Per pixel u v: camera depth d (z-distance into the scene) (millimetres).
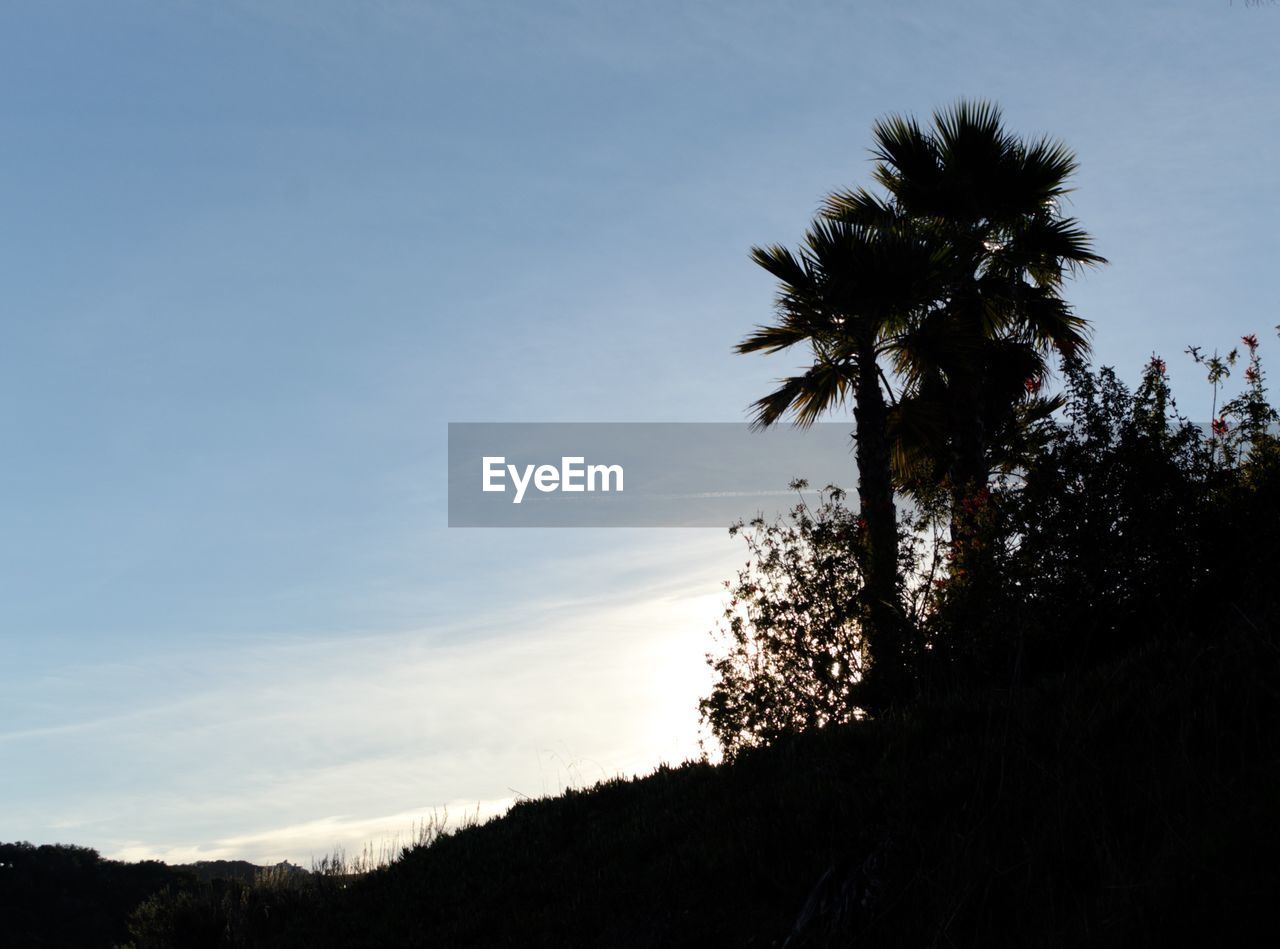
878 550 12211
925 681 10695
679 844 8602
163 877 28781
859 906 6008
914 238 15055
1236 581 9242
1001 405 15938
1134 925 4430
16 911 25453
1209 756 5805
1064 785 6000
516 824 11414
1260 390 10375
